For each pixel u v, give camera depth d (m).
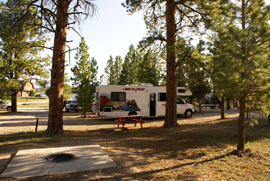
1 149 6.40
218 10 6.68
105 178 4.16
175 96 11.26
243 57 5.57
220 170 4.66
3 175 4.05
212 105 32.69
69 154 5.47
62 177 4.09
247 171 4.59
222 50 5.69
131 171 4.62
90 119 16.95
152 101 16.03
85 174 4.30
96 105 15.69
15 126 11.95
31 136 8.59
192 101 24.19
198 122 13.54
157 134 9.42
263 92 5.09
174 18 11.45
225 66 5.51
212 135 8.55
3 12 9.94
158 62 14.20
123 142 7.90
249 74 5.35
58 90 9.07
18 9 9.56
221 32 5.81
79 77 18.83
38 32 11.09
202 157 5.77
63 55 9.16
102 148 6.64
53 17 9.14
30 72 21.05
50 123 9.11
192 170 4.68
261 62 5.12
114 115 14.90
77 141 7.85
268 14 5.57
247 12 5.95
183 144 7.38
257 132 8.99
